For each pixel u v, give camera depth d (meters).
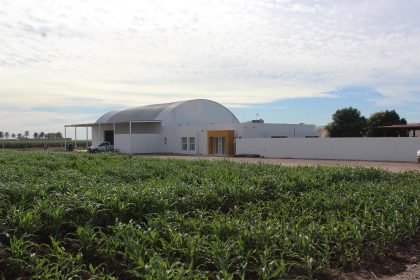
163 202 7.70
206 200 8.54
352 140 35.53
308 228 6.52
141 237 5.92
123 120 57.38
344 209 8.37
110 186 9.27
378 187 10.52
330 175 12.87
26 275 5.06
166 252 5.59
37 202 7.11
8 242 5.99
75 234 6.19
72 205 6.95
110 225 6.82
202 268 5.46
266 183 10.50
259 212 8.30
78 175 12.65
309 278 5.31
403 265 6.26
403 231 7.34
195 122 55.62
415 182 12.59
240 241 5.72
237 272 5.11
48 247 5.74
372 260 6.30
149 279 4.55
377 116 53.50
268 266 5.29
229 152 44.22
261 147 41.19
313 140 37.78
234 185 9.63
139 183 10.63
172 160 20.41
